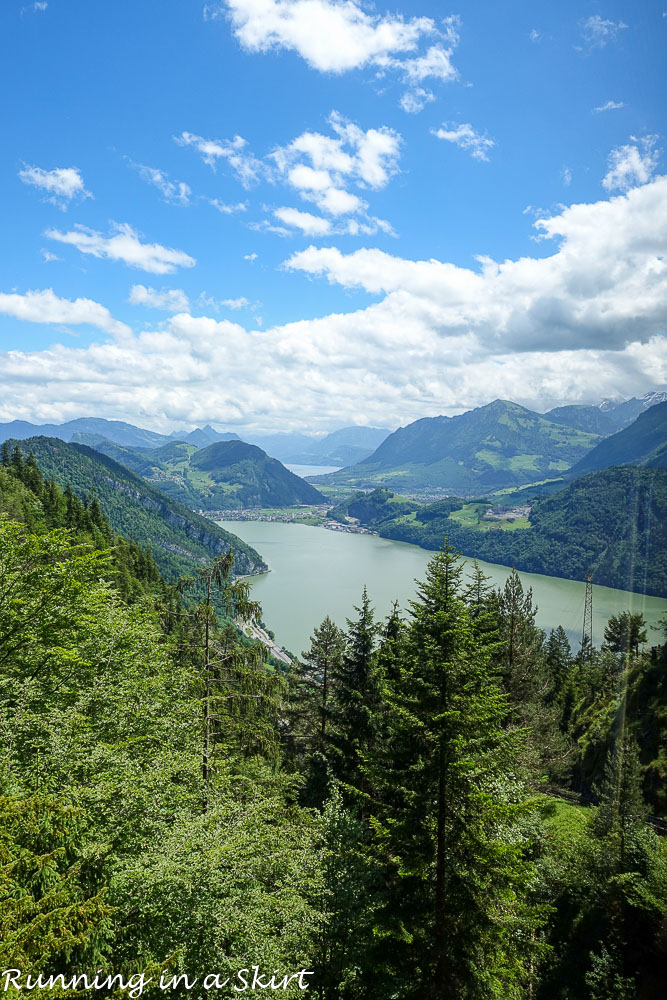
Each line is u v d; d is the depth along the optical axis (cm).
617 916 995
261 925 995
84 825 992
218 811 1143
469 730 1237
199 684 1845
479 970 1163
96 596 1869
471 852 1224
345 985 1227
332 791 1781
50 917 765
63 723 1229
